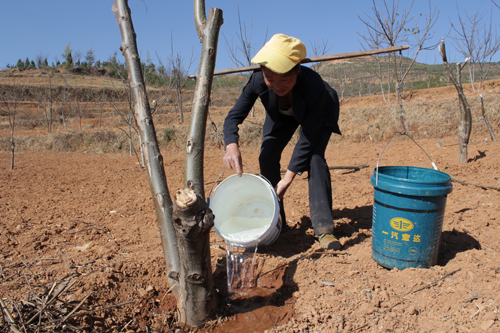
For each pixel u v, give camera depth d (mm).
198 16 1915
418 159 6465
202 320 2014
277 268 2586
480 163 5516
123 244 3037
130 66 1951
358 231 3180
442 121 9094
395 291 2141
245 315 2141
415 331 1805
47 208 4133
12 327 1688
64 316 1879
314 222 2816
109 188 5316
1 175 6590
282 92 2320
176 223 1712
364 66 21938
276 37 2125
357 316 1955
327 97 2832
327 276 2418
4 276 2389
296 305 2186
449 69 5434
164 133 10836
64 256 2732
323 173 2809
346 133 9797
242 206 3002
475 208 3492
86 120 19531
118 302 2199
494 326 1734
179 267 1962
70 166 7887
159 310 2225
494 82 11906
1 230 3303
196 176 1863
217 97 26203
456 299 1978
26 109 21781
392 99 12617
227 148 2545
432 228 2225
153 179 1986
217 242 3080
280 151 3000
